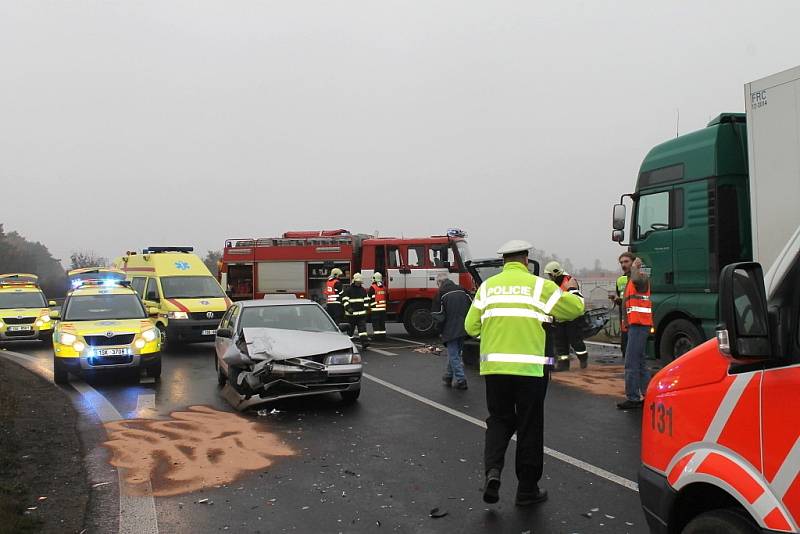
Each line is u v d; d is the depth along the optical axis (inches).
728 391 103.2
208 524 181.2
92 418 317.4
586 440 257.1
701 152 331.3
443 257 681.0
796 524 89.4
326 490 207.3
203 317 607.5
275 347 333.1
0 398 340.8
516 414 194.2
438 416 309.6
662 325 357.4
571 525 174.6
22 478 220.8
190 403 354.3
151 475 225.1
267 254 767.7
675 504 114.7
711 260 323.9
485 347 189.9
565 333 427.5
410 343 630.5
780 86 240.7
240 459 242.7
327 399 354.0
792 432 90.9
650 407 123.9
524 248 196.5
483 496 183.9
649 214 367.9
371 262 690.8
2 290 747.4
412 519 181.9
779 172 241.4
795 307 94.3
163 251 717.9
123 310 471.5
